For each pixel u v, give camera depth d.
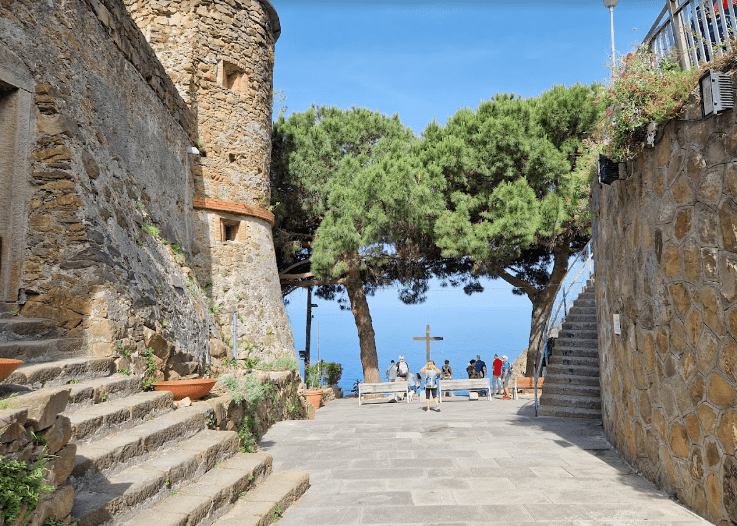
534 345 17.64
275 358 12.61
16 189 5.46
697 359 4.18
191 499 3.84
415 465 6.16
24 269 5.44
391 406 13.74
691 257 4.23
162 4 11.97
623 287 5.96
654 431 5.11
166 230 8.91
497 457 6.44
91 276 5.45
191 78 11.81
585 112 14.68
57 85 5.97
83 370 4.72
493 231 14.86
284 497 4.65
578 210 14.32
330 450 7.14
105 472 3.67
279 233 17.95
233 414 6.52
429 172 15.85
